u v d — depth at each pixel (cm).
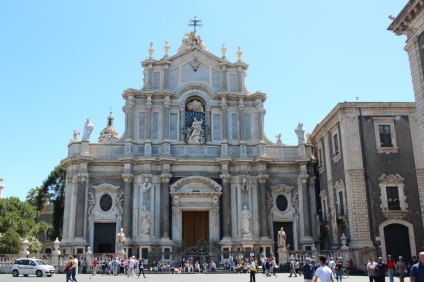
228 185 4681
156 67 5000
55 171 6544
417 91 2605
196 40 5172
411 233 3697
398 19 2652
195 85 4938
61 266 4003
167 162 4647
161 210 4566
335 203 4222
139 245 4384
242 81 5072
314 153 5022
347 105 3919
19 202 6756
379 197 3762
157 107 4884
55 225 6331
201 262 4303
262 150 4828
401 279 2320
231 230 4606
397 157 3853
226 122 4897
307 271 1753
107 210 4594
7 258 4072
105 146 4741
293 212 4806
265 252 4500
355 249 3647
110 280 3055
